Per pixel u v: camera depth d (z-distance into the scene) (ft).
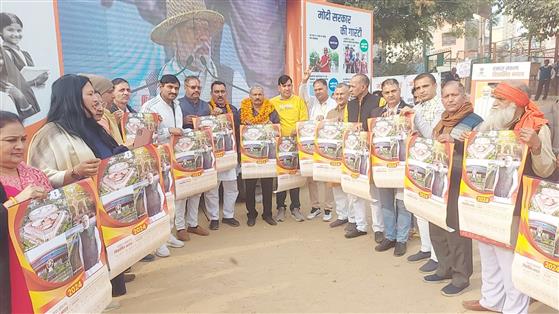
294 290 12.14
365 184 15.06
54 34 15.83
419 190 11.94
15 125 7.48
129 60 18.79
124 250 9.79
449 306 11.00
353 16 28.48
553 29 68.49
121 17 18.39
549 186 8.11
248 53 24.08
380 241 15.99
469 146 9.95
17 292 6.90
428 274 13.05
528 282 8.55
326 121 16.97
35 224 6.91
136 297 11.98
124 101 14.97
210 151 16.51
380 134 14.25
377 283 12.50
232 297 11.83
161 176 11.37
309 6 25.61
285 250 15.44
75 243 7.80
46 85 15.65
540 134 8.90
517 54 83.87
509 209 9.18
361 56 29.63
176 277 13.30
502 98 9.45
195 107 17.62
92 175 8.73
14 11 14.61
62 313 7.36
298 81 25.85
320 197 23.65
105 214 9.25
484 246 10.21
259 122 18.28
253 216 18.75
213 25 22.13
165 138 15.28
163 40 20.06
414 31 66.49
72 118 9.46
